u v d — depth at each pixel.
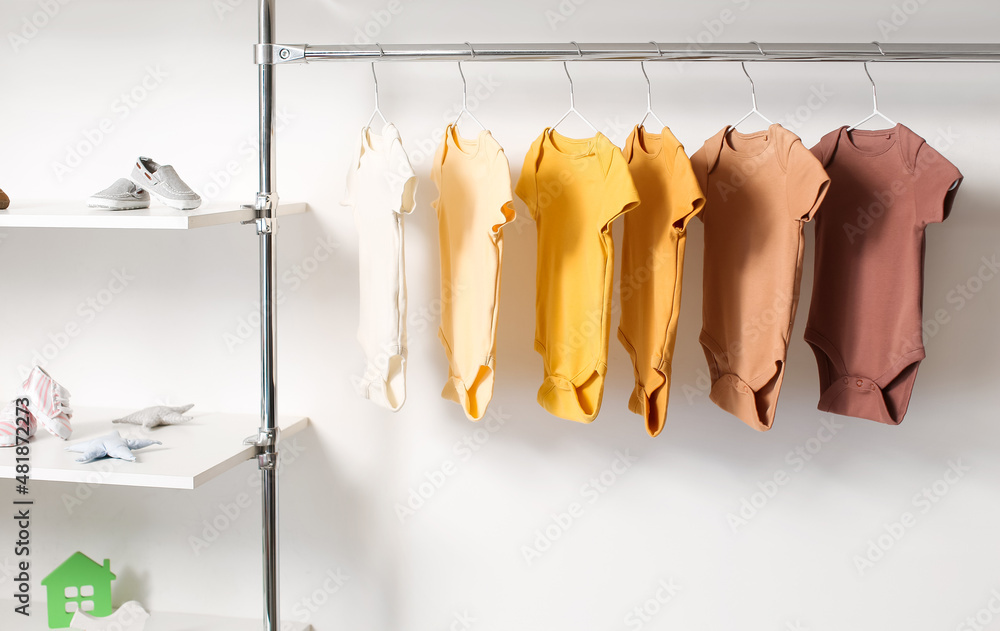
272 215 1.43
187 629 1.69
